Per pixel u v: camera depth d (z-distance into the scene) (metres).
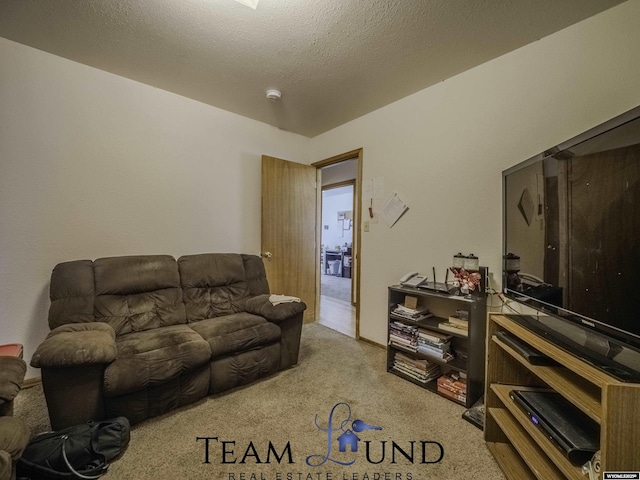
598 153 1.04
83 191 2.19
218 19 1.66
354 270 4.61
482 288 1.96
